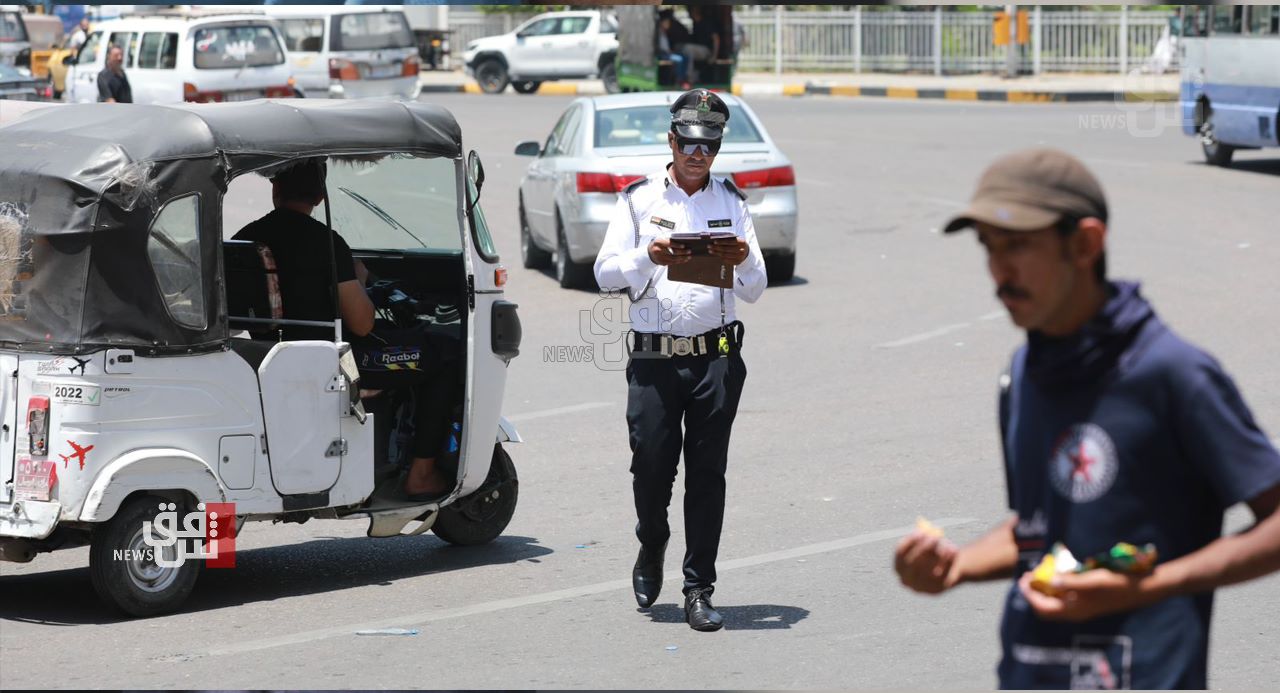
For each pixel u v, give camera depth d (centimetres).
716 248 1703
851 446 2733
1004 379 928
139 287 1841
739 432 2864
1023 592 891
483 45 11119
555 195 4516
